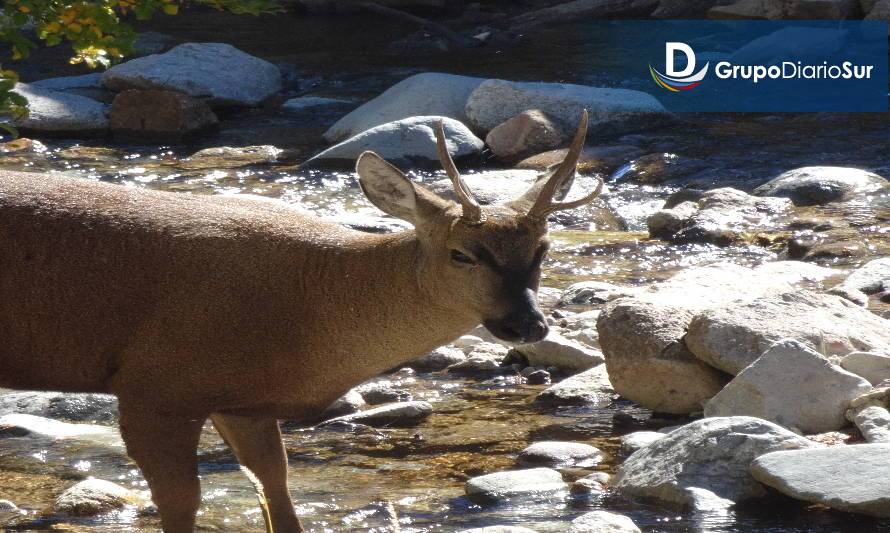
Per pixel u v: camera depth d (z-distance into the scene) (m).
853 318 12.41
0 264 8.63
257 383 8.84
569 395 12.58
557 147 26.36
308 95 33.31
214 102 31.48
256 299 8.77
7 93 10.80
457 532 9.02
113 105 29.42
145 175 25.36
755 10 40.16
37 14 10.50
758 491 9.39
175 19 45.31
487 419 12.11
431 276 8.85
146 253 8.71
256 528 9.40
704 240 19.88
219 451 11.44
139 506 9.89
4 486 10.38
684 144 26.56
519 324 8.54
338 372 9.12
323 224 9.37
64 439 11.60
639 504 9.45
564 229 21.42
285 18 45.91
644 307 12.43
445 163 8.77
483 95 28.00
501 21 43.31
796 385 10.79
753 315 11.97
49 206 8.80
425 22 41.03
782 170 24.19
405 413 12.15
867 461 9.07
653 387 12.02
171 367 8.66
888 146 25.89
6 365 8.85
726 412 10.88
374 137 25.75
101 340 8.68
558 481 10.00
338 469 10.72
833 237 19.11
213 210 9.09
